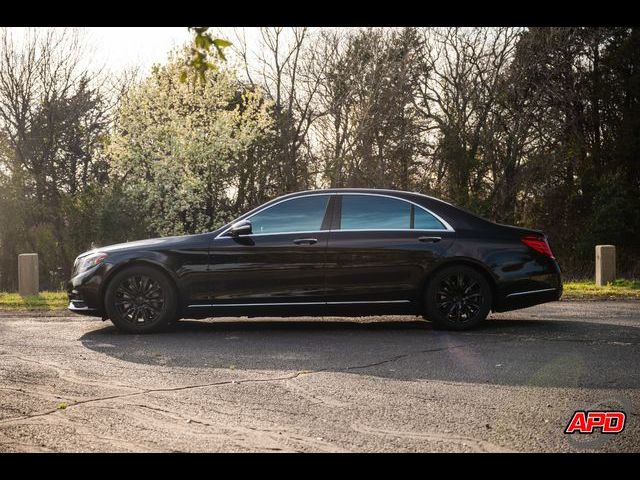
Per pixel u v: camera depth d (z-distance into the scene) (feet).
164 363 22.16
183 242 28.78
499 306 28.73
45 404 17.10
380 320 32.07
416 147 100.42
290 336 27.50
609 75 108.99
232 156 84.48
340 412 16.33
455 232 28.78
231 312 28.63
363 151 94.73
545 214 109.60
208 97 82.23
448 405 16.88
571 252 106.63
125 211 79.25
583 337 26.50
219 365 21.80
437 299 28.58
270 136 89.30
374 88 94.48
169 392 18.29
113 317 28.48
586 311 34.55
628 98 111.34
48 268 92.84
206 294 28.53
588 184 107.24
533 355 23.00
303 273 28.50
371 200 29.22
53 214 98.58
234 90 85.81
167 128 80.02
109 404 17.07
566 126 107.14
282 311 28.60
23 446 13.99
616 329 28.45
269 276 28.53
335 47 96.07
